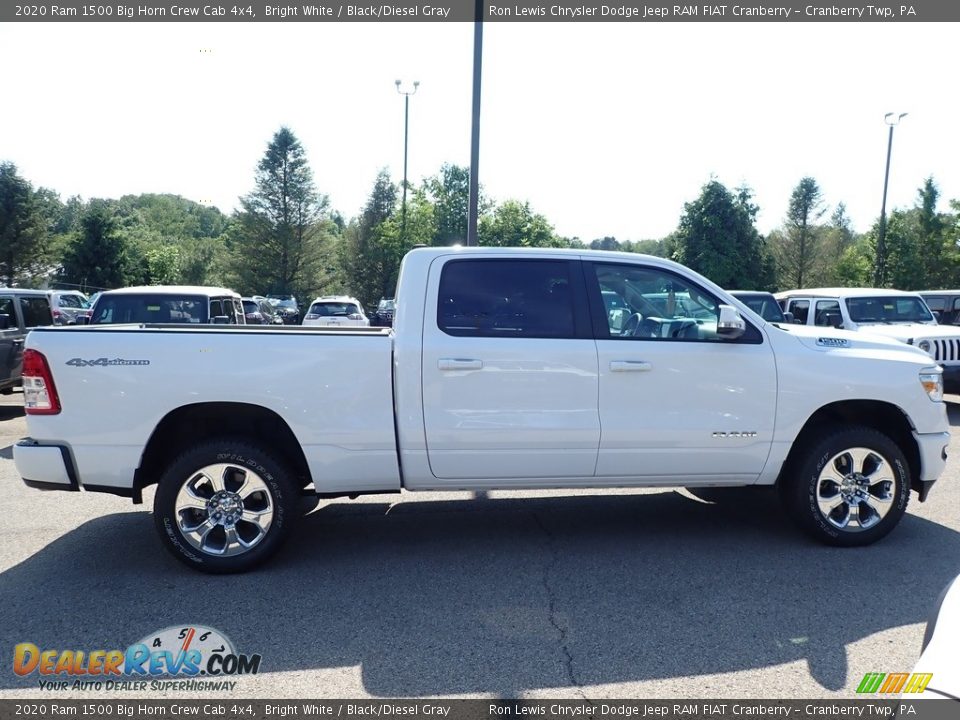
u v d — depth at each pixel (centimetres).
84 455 459
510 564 493
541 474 493
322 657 367
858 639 382
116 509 625
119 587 454
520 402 482
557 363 483
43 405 459
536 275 501
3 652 374
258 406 471
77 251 5444
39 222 5475
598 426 488
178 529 466
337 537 551
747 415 502
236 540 474
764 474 512
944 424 530
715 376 498
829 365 509
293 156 6050
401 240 4556
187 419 493
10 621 408
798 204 5269
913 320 1262
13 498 656
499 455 485
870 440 510
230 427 505
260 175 6047
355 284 6091
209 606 426
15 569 485
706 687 338
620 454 494
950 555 504
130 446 461
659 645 377
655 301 511
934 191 4675
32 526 577
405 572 479
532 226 6247
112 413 458
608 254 513
